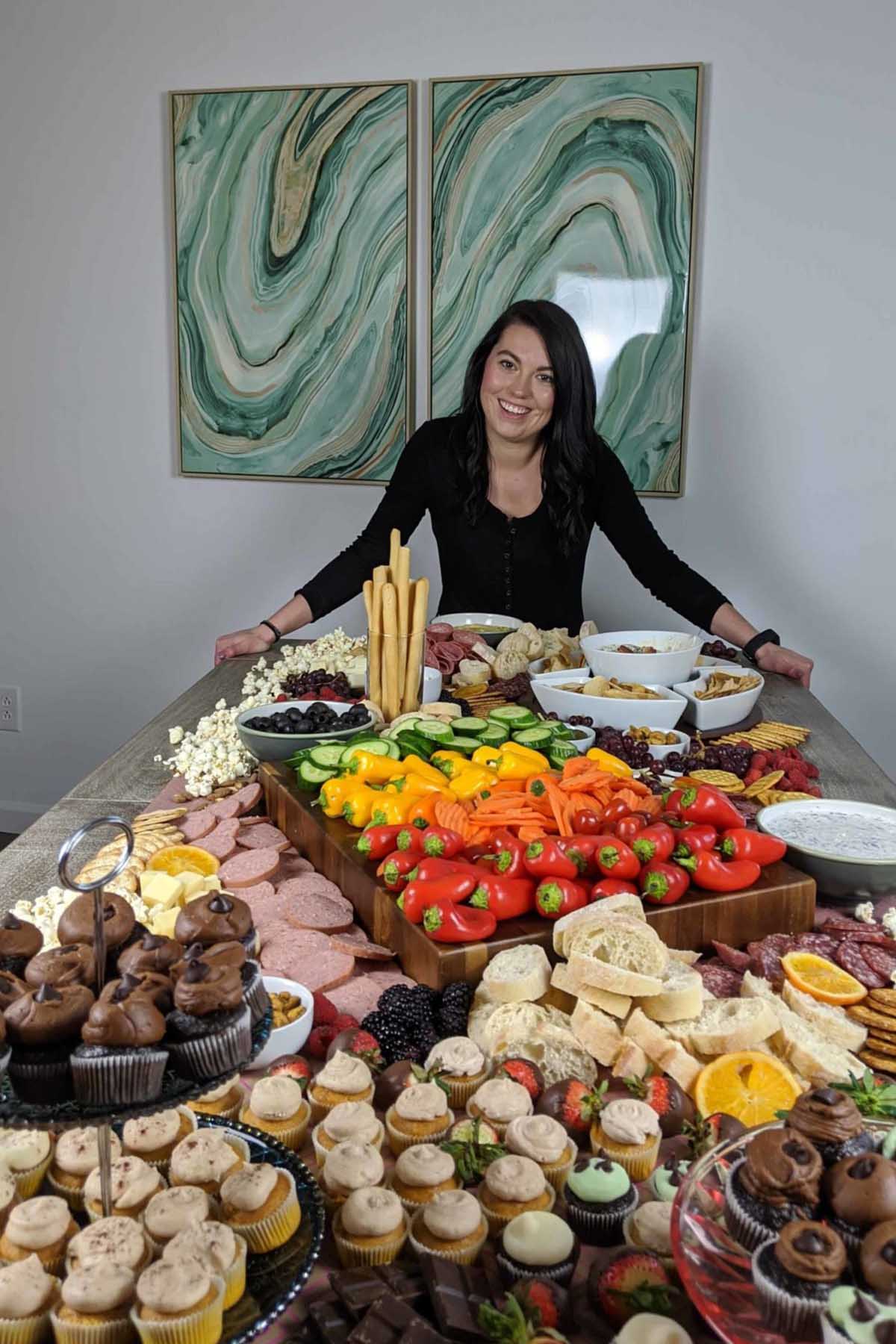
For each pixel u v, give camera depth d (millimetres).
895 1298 784
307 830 1804
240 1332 912
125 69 3918
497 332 2996
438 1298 929
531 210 3715
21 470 4289
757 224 3602
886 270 3547
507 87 3656
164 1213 975
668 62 3568
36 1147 1066
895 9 3398
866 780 2121
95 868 1670
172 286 4008
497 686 2566
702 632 3922
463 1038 1243
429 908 1395
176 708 2566
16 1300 902
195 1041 921
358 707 2146
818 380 3654
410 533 3238
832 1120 929
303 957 1476
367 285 3871
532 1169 1059
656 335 3715
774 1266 826
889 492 3678
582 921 1327
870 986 1389
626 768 1903
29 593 4379
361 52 3764
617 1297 946
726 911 1501
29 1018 893
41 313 4145
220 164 3893
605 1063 1247
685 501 3826
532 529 3182
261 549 4148
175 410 4113
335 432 4000
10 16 3965
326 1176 1064
